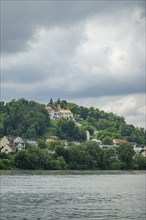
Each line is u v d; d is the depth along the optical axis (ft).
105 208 252.42
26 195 314.35
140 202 284.41
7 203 267.59
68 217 219.00
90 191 359.46
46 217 217.97
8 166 637.71
